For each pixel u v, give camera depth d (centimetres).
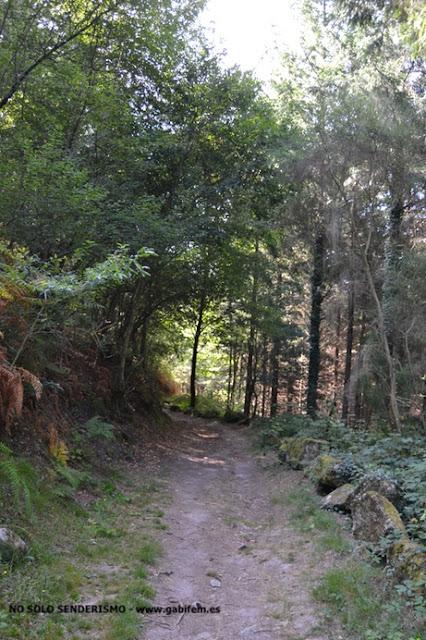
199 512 814
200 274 1744
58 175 791
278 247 1862
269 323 2067
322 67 1731
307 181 1367
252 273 1900
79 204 803
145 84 1330
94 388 1238
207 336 2931
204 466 1246
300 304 2372
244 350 2680
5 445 662
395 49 1304
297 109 1378
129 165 1148
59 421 915
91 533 612
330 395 2323
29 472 611
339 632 421
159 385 2667
